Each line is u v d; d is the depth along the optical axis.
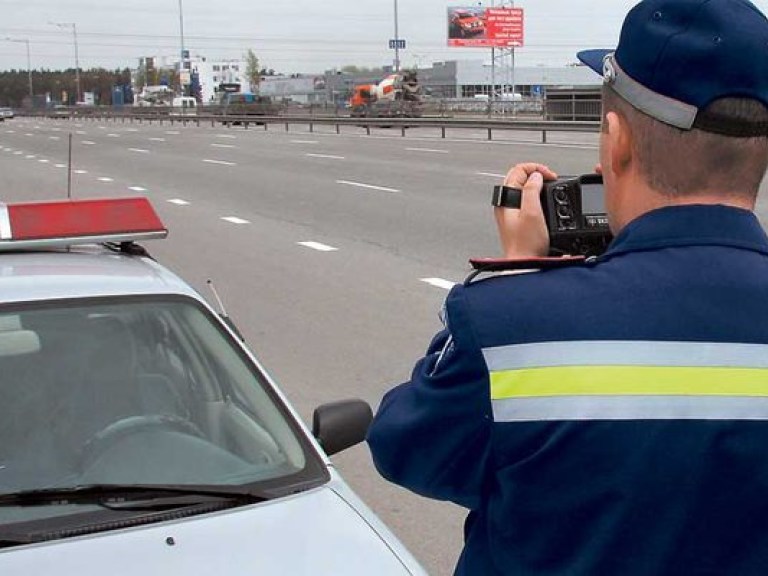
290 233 13.86
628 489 1.30
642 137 1.41
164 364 3.15
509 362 1.36
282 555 2.44
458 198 17.17
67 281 3.34
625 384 1.31
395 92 58.31
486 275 1.48
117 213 3.67
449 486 1.49
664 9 1.38
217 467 2.86
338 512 2.65
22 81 154.00
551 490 1.34
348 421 3.15
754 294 1.35
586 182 1.72
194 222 15.27
